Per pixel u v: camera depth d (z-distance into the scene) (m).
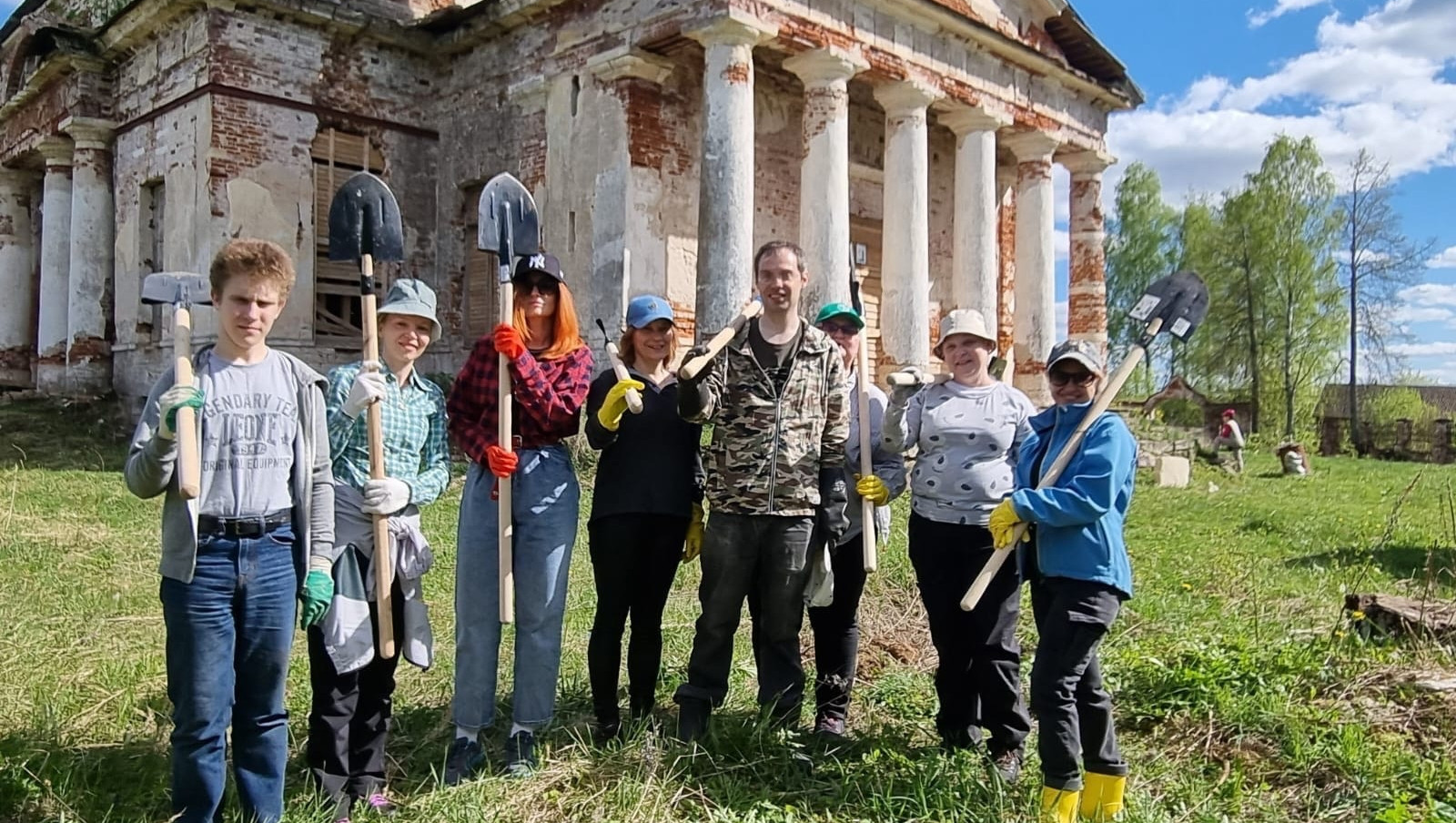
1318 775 3.64
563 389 3.76
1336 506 12.50
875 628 5.47
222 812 3.24
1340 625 5.08
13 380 18.20
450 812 3.26
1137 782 3.64
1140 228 38.78
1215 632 5.36
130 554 7.23
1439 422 28.47
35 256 18.59
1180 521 10.67
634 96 12.01
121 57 14.68
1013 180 18.52
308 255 13.38
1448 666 4.54
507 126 13.54
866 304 15.70
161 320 14.02
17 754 3.63
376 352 3.49
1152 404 12.88
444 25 13.84
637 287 12.12
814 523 3.83
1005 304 18.41
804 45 11.78
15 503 8.92
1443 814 3.26
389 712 3.55
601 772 3.61
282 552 3.02
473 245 14.30
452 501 9.68
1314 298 30.47
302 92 13.28
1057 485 3.41
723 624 3.81
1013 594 3.79
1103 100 16.98
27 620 5.50
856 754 3.90
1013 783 3.58
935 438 3.91
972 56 14.30
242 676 3.03
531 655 3.66
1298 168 30.50
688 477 3.93
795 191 14.66
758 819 3.33
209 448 2.91
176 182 13.31
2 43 18.11
